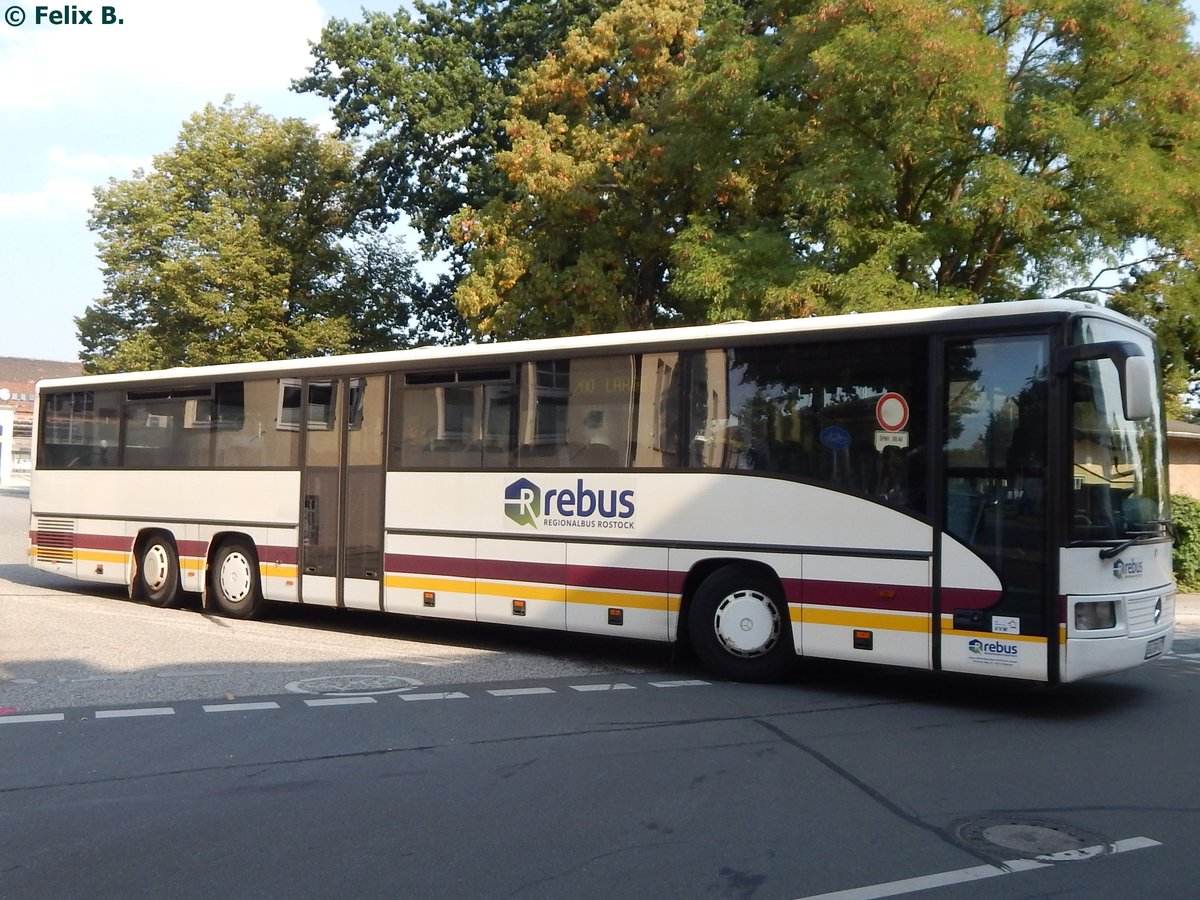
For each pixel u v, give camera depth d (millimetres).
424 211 30453
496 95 28344
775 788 6551
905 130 16250
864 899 4848
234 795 6383
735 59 19172
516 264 22922
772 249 18062
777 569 9641
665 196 22734
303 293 35844
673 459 10344
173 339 35188
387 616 14742
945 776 6836
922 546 8891
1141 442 9156
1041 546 8375
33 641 11938
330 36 30359
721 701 9117
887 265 16703
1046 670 8289
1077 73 17031
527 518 11242
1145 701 9352
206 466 14281
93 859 5355
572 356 11094
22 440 95125
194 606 15234
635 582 10492
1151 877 5133
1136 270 18266
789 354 9758
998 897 4883
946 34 15453
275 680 9852
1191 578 19469
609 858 5355
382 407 12484
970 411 8781
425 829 5789
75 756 7215
